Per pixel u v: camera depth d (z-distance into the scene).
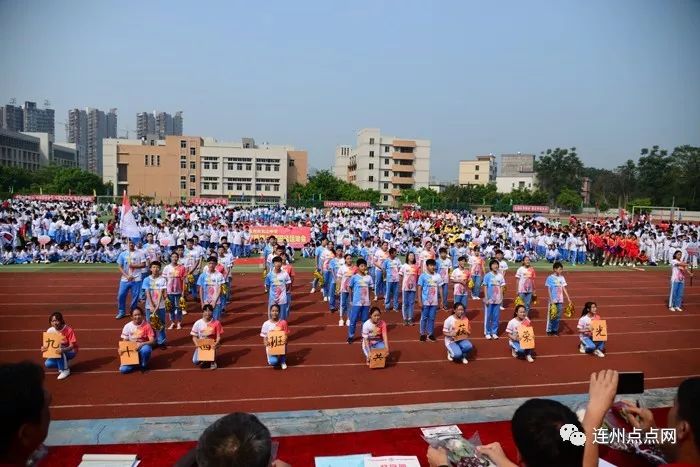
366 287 11.74
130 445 6.30
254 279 19.78
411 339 12.44
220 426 2.56
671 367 10.84
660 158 54.00
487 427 7.04
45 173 80.06
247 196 97.06
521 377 9.92
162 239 23.11
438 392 9.02
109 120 193.50
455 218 40.56
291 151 102.44
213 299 12.75
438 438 6.12
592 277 23.02
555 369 10.46
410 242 25.88
